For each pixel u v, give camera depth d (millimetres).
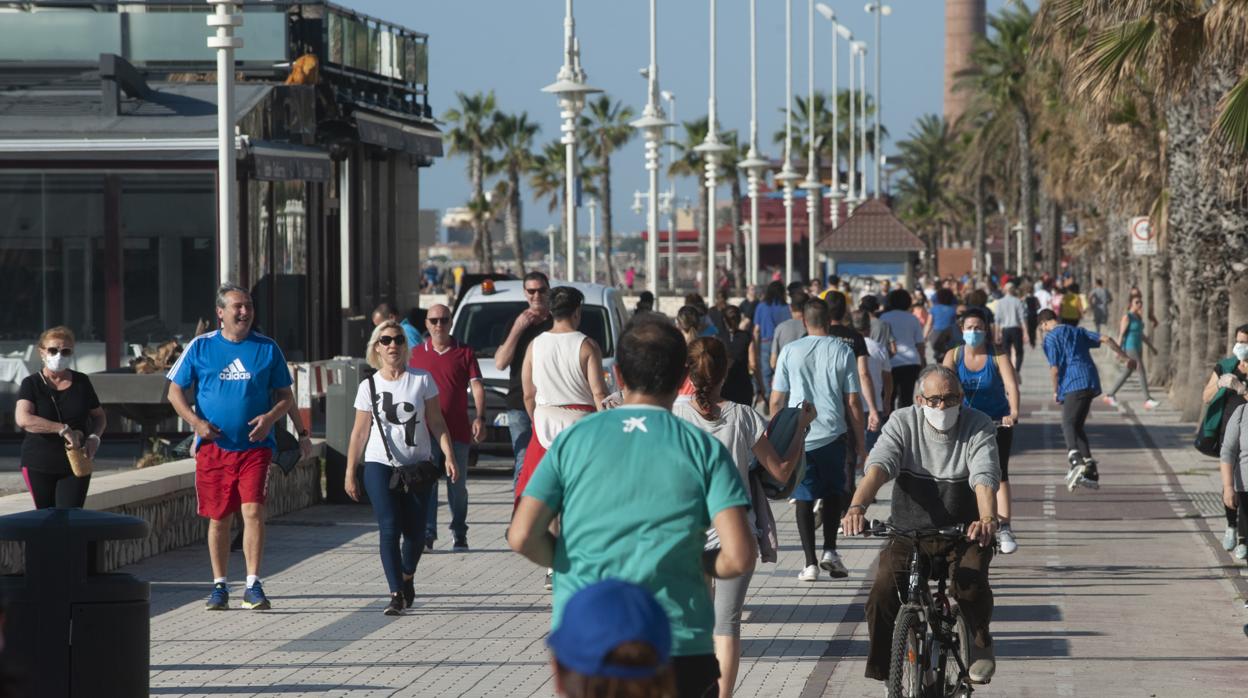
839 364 31469
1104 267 172125
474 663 24219
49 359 28844
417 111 81562
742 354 42812
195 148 55344
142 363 50844
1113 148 104875
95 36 63938
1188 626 27359
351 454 28406
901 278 166125
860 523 19672
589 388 28109
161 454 46406
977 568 19656
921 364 52156
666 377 13172
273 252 63688
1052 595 30359
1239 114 45969
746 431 21516
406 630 26875
